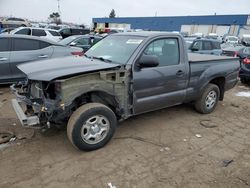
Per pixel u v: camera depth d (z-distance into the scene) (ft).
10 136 12.80
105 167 10.69
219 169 10.96
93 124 11.57
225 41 90.17
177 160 11.51
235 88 28.09
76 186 9.45
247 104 21.53
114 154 11.74
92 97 12.16
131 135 13.80
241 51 36.73
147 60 12.24
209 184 9.92
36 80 10.85
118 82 12.01
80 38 36.24
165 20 186.70
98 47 15.31
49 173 10.12
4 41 20.70
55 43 23.47
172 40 14.53
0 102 18.19
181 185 9.78
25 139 12.76
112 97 12.25
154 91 13.67
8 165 10.53
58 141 12.71
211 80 17.58
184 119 16.69
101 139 12.00
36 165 10.62
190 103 19.10
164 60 14.14
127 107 12.84
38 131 13.67
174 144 13.04
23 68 12.22
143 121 15.94
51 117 10.78
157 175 10.32
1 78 20.63
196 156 11.94
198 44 35.91
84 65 11.71
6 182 9.48
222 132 14.94
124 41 14.17
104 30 91.50
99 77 11.47
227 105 20.83
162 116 17.03
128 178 10.03
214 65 17.12
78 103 11.94
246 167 11.21
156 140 13.37
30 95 12.28
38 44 22.40
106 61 13.12
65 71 10.76
